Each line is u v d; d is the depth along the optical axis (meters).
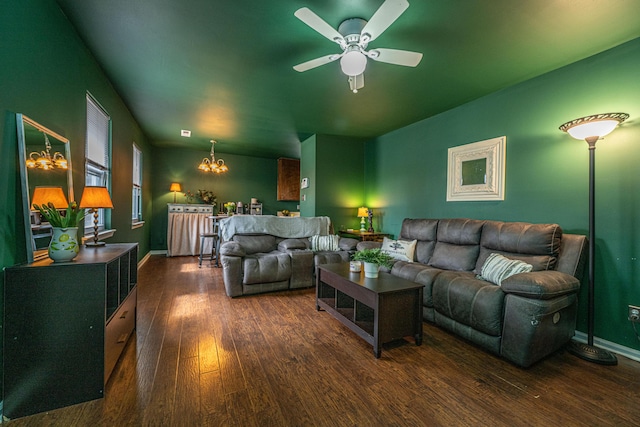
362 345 2.29
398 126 4.60
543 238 2.44
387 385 1.76
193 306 3.13
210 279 4.29
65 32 2.05
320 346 2.26
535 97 2.83
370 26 1.75
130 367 1.91
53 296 1.52
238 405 1.56
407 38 2.20
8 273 1.45
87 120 2.58
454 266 3.10
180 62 2.65
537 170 2.81
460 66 2.63
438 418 1.48
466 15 1.92
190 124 4.68
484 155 3.32
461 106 3.65
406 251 3.59
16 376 1.46
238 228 4.05
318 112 3.97
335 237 4.34
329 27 1.78
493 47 2.31
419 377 1.86
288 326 2.64
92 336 1.58
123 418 1.44
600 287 2.35
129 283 2.29
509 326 2.01
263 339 2.37
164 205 6.66
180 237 6.39
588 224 2.41
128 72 2.87
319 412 1.51
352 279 2.51
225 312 2.97
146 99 3.60
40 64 1.75
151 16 2.00
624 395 1.69
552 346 2.06
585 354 2.11
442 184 3.93
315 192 5.21
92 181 2.78
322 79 2.96
